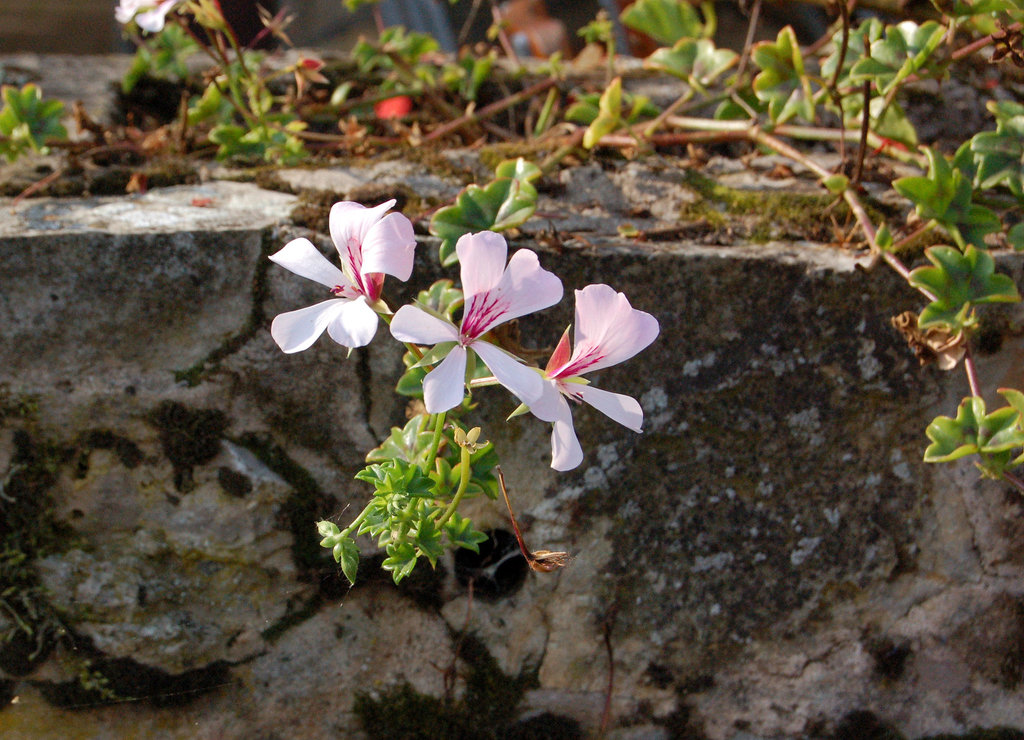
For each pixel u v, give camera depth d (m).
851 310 0.81
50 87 0.98
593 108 0.92
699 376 0.82
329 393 0.81
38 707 0.83
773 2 0.96
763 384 0.82
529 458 0.82
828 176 0.84
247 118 0.92
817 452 0.83
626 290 0.81
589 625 0.84
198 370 0.80
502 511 0.83
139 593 0.82
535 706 0.85
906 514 0.84
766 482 0.83
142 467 0.81
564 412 0.70
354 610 0.83
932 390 0.82
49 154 0.88
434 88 1.00
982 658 0.86
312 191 0.84
